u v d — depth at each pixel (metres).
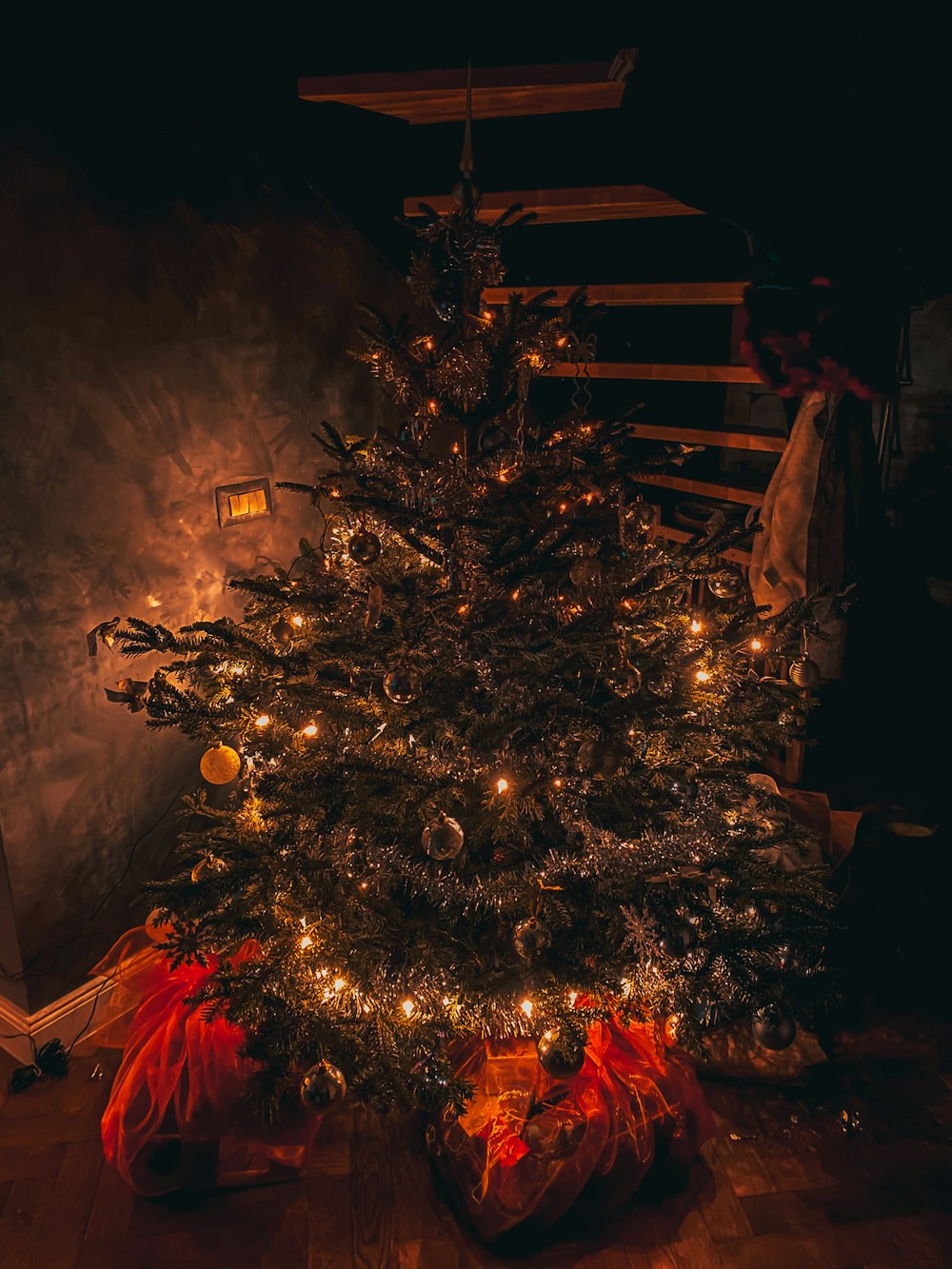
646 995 2.00
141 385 2.26
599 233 3.07
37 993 2.36
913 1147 2.14
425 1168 2.10
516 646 1.93
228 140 2.32
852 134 1.40
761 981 1.90
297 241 2.57
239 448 2.55
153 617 2.43
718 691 2.17
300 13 2.20
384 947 1.93
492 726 1.87
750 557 3.23
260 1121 2.04
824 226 1.46
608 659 1.92
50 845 2.29
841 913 2.84
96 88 2.03
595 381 3.69
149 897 2.01
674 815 2.01
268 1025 1.90
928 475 3.99
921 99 1.38
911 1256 1.90
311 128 2.51
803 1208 2.00
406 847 1.93
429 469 1.94
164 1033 2.12
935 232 1.44
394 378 1.97
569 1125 1.94
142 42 2.09
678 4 1.39
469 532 1.89
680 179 1.52
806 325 1.53
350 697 2.03
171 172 2.22
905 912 2.85
